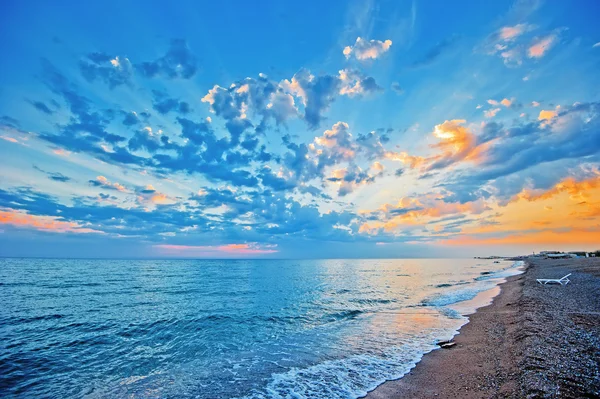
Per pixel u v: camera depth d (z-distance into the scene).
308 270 84.62
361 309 21.12
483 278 46.28
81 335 14.78
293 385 8.65
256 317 18.84
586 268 44.34
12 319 18.05
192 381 9.20
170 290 34.03
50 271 63.25
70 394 8.52
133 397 8.23
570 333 10.89
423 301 24.36
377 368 9.74
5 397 8.37
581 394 6.28
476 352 10.46
